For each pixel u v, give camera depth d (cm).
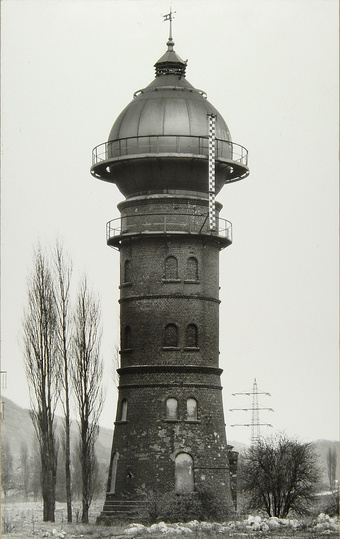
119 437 8100
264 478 8344
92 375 8388
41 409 8281
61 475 13688
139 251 8112
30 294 8400
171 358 8019
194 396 8019
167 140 8012
